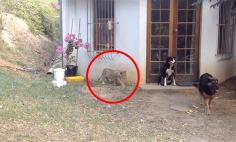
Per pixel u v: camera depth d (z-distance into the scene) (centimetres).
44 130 432
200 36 799
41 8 1556
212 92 562
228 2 872
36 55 1129
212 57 812
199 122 527
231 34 906
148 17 794
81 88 734
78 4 838
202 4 783
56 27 1720
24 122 453
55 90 678
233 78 917
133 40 799
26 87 659
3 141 379
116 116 542
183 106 629
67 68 828
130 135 447
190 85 787
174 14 798
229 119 549
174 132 473
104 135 436
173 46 812
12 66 848
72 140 410
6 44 1038
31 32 1334
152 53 816
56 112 519
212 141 442
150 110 594
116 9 806
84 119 504
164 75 779
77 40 838
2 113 470
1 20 1048
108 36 830
